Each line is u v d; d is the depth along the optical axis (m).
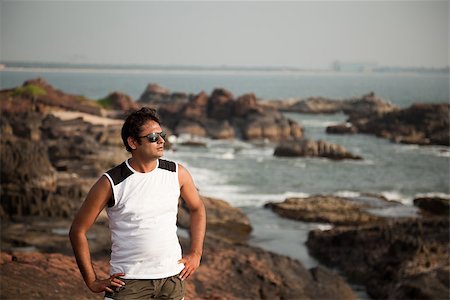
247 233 22.55
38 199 18.97
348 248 18.75
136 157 3.13
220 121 59.09
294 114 95.00
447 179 39.31
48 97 57.78
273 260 12.19
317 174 39.50
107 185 3.07
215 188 33.69
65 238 13.52
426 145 56.69
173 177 3.19
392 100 137.25
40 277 7.00
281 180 36.84
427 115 62.47
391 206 27.45
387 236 18.27
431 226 20.14
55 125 44.06
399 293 14.16
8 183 21.31
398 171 41.91
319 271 12.30
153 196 3.10
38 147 23.55
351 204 27.06
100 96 144.50
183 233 20.48
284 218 25.22
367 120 73.00
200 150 49.31
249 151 49.50
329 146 46.59
